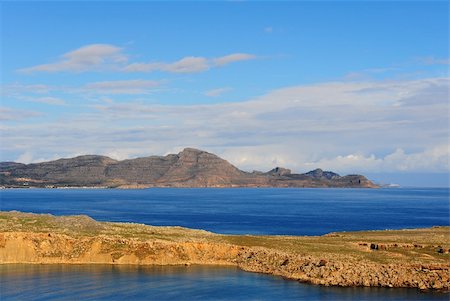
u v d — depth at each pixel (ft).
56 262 252.01
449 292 202.80
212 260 260.21
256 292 200.44
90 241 262.67
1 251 251.80
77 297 189.26
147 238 277.64
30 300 184.44
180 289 204.23
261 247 277.85
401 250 285.64
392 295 197.57
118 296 191.93
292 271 233.55
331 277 219.20
